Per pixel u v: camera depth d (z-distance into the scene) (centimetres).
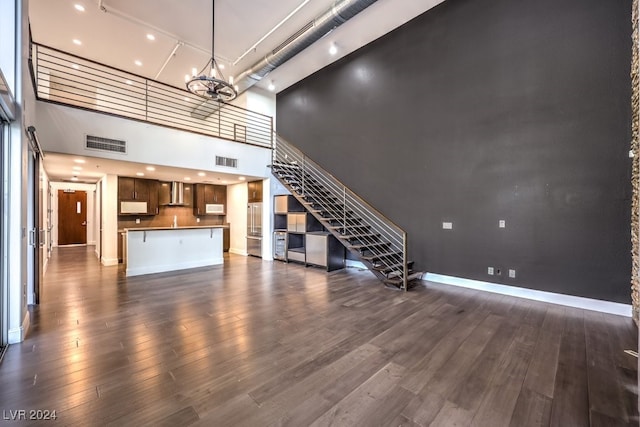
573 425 167
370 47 627
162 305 375
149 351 252
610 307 357
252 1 493
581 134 378
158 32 575
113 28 560
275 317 337
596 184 368
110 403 182
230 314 345
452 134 500
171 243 603
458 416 175
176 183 804
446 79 507
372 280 523
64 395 189
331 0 490
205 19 537
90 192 1070
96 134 457
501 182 445
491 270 455
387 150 597
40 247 426
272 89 857
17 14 261
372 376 217
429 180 532
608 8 361
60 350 251
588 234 374
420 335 291
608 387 204
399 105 577
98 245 780
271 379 212
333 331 299
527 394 196
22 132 267
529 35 419
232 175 693
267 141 855
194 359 239
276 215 745
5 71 257
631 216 346
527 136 420
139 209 725
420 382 210
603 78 363
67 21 538
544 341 278
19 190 267
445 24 507
